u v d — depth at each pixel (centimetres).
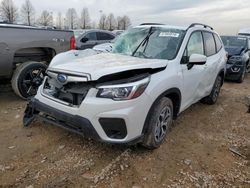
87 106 326
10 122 466
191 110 598
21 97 568
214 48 605
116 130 331
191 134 467
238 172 359
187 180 334
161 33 477
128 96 327
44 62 621
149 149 391
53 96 372
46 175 324
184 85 437
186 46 457
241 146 435
